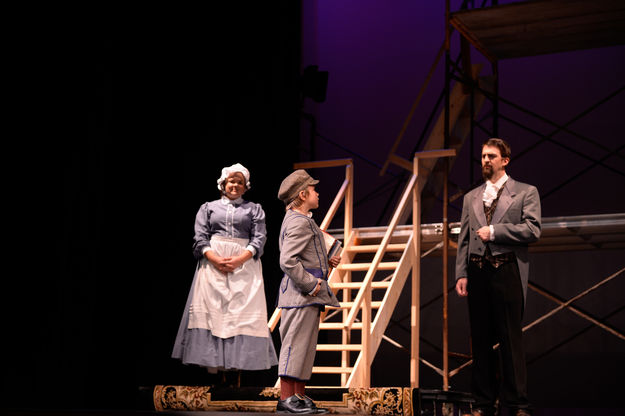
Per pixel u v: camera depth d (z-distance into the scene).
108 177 3.96
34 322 3.42
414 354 4.71
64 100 3.72
